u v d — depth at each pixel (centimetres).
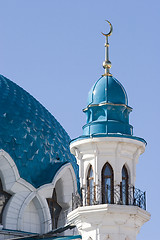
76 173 7006
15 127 6638
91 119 5784
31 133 6725
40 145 6750
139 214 5469
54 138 6938
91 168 5678
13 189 6481
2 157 6456
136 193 5600
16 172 6494
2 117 6625
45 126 6938
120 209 5416
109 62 5956
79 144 5694
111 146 5631
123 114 5797
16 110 6775
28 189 6544
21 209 6475
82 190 5644
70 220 5644
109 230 5425
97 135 5625
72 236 6128
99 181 5588
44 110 7206
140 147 5712
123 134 5625
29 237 6444
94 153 5647
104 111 5762
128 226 5456
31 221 6550
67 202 6806
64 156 6931
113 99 5775
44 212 6594
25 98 7056
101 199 5519
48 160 6762
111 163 5622
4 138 6525
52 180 6681
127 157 5678
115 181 5572
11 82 7188
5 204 6475
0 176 6494
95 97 5816
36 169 6656
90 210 5444
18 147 6581
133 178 5659
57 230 6331
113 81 5862
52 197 6794
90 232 5462
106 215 5422
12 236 6366
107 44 6028
